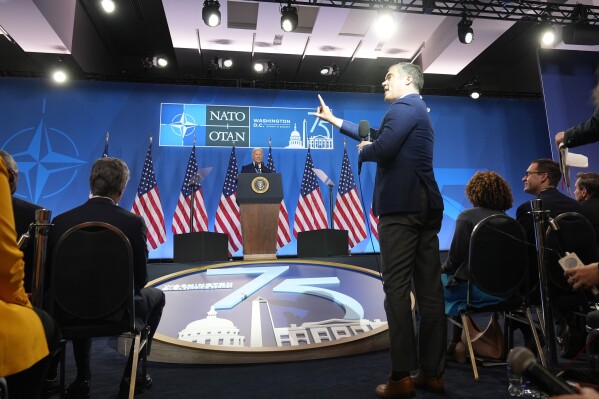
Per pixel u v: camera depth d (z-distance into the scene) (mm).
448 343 3012
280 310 3211
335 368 2484
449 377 2297
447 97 8539
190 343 2617
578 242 2266
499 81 10438
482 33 7320
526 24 8352
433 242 2115
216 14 6090
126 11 8258
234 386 2191
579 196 3072
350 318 3086
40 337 1181
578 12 6559
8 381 1232
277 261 4473
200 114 7812
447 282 2502
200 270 4176
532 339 2551
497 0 6406
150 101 7773
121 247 1854
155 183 6867
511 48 9383
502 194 2482
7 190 1082
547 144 8609
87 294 1820
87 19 8258
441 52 7758
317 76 10250
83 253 1821
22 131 7289
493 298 2309
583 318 2656
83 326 1836
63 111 7480
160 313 2396
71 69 7688
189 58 9125
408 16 7297
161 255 7309
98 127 7547
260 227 4973
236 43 8148
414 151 2072
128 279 1861
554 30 6805
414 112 2088
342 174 7305
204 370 2496
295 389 2125
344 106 8234
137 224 2004
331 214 6293
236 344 2744
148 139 7648
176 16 7137
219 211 6930
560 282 2254
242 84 8617
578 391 578
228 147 7781
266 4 6734
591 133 1528
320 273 4109
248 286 3623
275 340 2783
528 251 2420
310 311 3197
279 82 8336
